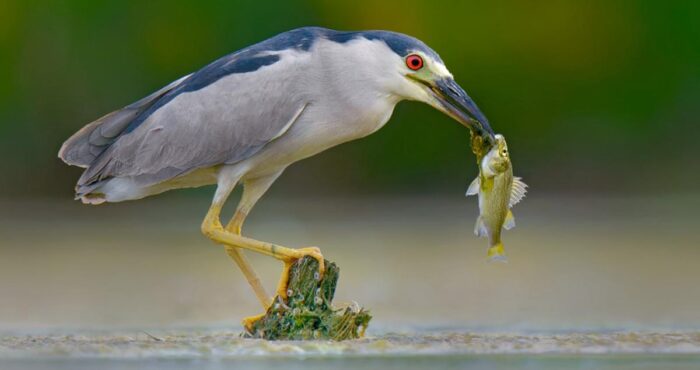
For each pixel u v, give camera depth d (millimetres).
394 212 24234
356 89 9602
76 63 24531
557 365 8234
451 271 16094
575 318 11602
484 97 25734
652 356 8633
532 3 25844
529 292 13992
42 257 17938
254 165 9852
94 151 10156
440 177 25922
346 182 26234
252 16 24375
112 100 24469
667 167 26281
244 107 9688
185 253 18453
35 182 24906
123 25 24484
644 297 13461
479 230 9250
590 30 25922
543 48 25906
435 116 25797
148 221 23406
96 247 19250
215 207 9852
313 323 9422
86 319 11844
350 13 24766
